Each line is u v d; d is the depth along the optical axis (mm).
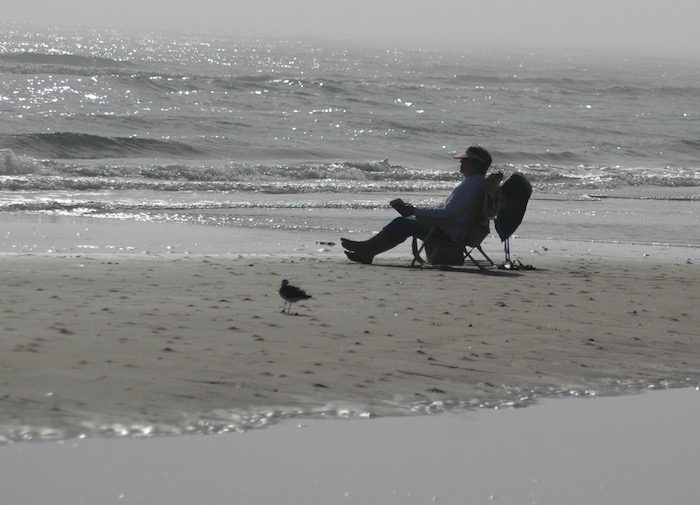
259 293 30094
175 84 150250
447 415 19141
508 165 99188
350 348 23328
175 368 20375
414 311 28344
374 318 26984
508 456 16984
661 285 36750
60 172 72438
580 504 14883
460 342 24844
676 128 156000
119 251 44406
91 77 148125
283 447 16641
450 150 109250
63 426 16656
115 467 15164
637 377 23062
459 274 36688
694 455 17734
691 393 22062
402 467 16094
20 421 16672
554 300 31766
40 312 25016
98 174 73312
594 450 17625
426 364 22500
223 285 31438
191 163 85562
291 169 82000
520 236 56531
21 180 66000
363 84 175000
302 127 118312
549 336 26266
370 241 39344
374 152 103938
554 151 116000
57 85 138500
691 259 49875
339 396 19656
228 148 96688
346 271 36094
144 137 97000
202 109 129125
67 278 31531
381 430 17938
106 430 16688
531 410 19906
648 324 28844
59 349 21062
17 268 33438
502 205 39625
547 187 85562
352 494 14742
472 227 39156
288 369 21078
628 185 89500
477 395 20609
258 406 18625
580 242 55344
